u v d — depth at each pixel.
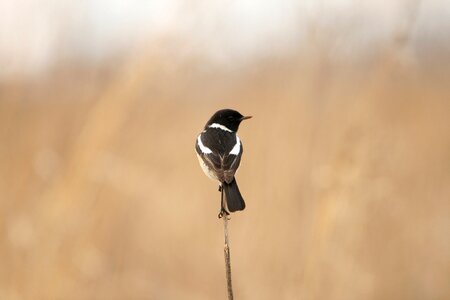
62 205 11.21
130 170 12.13
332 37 13.01
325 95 13.27
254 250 12.38
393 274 12.57
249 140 13.66
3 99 12.62
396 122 14.01
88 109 12.98
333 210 11.04
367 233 11.94
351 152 11.23
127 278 12.48
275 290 11.69
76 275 11.27
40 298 10.84
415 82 14.11
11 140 12.34
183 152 14.46
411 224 13.00
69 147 12.52
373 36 12.91
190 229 13.24
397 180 12.72
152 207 12.84
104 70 13.56
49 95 13.13
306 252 11.49
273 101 13.88
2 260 11.06
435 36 15.23
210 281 12.98
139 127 13.15
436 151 14.52
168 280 12.96
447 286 13.13
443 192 13.97
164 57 11.49
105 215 11.91
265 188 12.90
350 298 11.18
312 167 12.68
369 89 11.76
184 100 15.03
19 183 11.86
